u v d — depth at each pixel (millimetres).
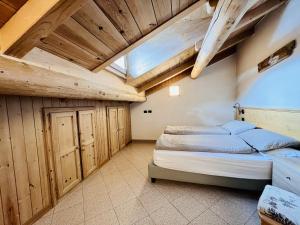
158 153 2418
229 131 3367
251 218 1729
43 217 1864
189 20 2762
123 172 3020
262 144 2125
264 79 2895
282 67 2348
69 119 2443
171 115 5016
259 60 3096
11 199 1559
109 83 2951
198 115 4816
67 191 2340
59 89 1622
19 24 1015
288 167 1567
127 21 1486
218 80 4605
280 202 1238
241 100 4055
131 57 3521
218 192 2234
